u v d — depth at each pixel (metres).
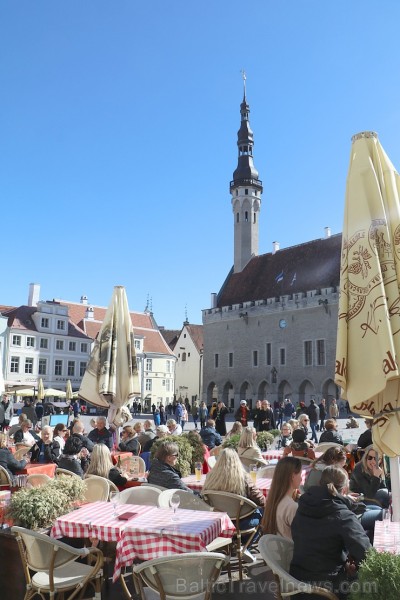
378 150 5.70
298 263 66.31
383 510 6.62
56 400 62.31
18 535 5.42
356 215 5.46
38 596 5.76
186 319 84.88
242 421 25.27
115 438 13.38
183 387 82.06
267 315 63.25
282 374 60.66
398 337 5.11
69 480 6.56
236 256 76.38
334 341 55.97
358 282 5.31
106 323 12.25
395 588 3.45
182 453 10.16
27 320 62.47
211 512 6.19
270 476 9.31
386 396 5.33
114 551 6.72
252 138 79.44
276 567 4.34
